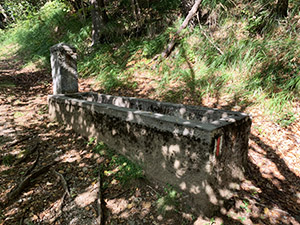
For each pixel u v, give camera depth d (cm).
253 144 339
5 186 264
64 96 441
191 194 223
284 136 350
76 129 392
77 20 1084
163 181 250
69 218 222
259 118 396
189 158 219
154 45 692
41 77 802
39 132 404
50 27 1176
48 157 329
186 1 663
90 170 295
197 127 208
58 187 267
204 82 515
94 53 808
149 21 812
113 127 311
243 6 634
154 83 574
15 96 600
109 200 244
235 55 527
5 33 1584
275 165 298
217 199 223
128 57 721
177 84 542
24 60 1066
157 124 246
